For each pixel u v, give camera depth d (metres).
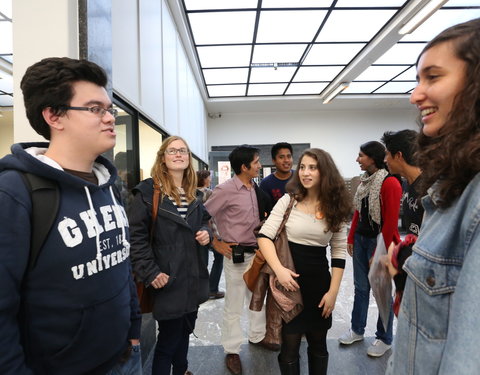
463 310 0.41
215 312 2.75
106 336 0.74
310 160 1.36
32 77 0.68
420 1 4.02
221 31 4.77
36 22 1.33
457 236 0.49
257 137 9.61
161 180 1.42
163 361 1.34
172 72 3.91
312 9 4.25
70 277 0.65
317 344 1.38
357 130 9.59
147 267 1.28
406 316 0.58
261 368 1.86
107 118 0.75
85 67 0.71
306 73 6.66
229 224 1.98
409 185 1.31
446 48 0.50
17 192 0.60
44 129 0.73
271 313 1.33
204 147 8.24
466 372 0.38
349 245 2.25
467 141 0.46
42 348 0.64
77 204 0.70
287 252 1.34
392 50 5.57
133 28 2.31
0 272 0.55
